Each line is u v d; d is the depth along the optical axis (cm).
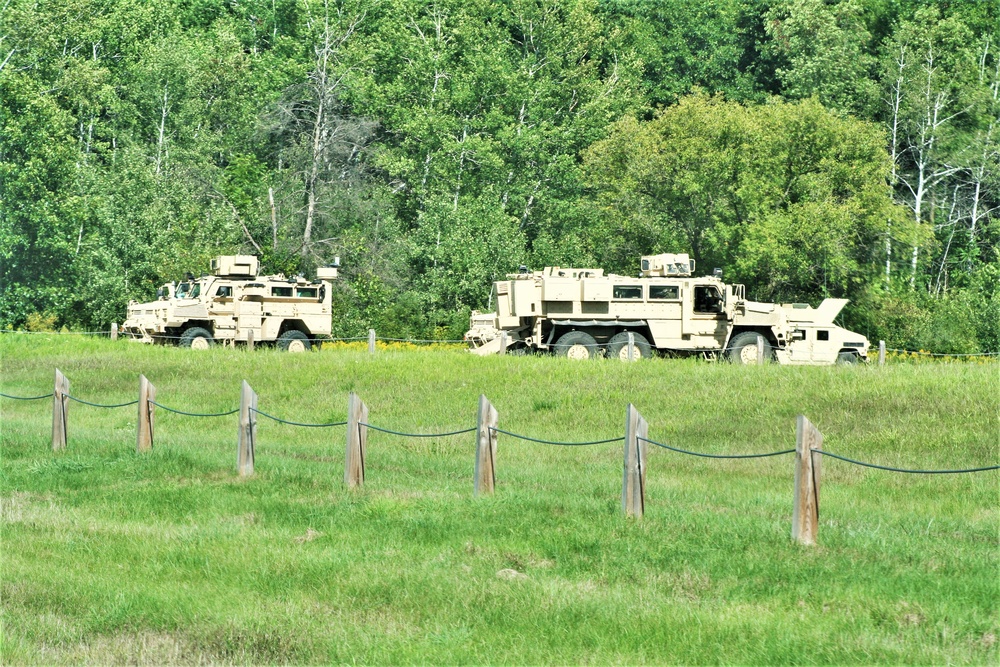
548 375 7681
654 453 5809
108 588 3088
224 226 14088
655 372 7569
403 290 15288
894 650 2581
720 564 3278
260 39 19988
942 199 18025
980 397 6253
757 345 8619
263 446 5931
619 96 17488
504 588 3034
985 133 16975
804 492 3484
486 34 17288
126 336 12688
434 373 7881
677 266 9438
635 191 14350
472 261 14262
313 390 7712
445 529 3672
